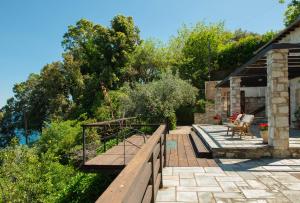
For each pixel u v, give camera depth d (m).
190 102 22.09
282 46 8.20
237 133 12.27
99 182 8.43
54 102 32.53
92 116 28.34
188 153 9.85
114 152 8.34
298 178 6.19
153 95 18.48
